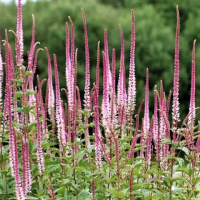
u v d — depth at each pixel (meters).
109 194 10.26
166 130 10.88
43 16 51.78
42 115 12.46
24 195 9.12
